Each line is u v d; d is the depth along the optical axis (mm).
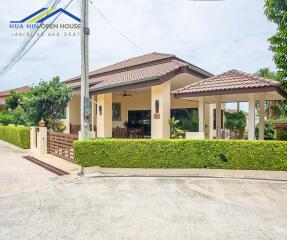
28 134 15984
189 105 17234
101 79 17938
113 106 20500
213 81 11008
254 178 8398
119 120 20719
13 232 4441
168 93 12609
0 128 22281
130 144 8859
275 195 6570
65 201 6094
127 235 4320
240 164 8477
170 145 8766
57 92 14805
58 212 5375
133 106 20500
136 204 5852
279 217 5121
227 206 5730
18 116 21125
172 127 12531
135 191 6902
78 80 21344
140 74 14469
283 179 8211
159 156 8773
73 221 4902
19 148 16453
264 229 4574
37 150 13898
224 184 7648
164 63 16281
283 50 10789
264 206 5746
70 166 10383
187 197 6375
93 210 5477
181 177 8586
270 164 8281
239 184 7652
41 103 14703
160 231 4473
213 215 5203
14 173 9289
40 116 14938
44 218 5055
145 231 4469
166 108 12477
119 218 5043
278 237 4281
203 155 8688
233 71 11031
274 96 11688
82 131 9453
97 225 4719
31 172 9453
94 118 16781
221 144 8609
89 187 7336
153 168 8820
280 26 10891
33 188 7289
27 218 5059
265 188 7219
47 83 15156
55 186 7484
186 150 8742
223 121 18266
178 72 12938
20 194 6703
